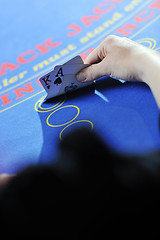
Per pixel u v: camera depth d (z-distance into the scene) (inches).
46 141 27.5
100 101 29.8
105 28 43.0
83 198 12.1
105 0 49.7
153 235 12.4
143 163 13.5
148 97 27.7
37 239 11.8
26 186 12.2
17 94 35.6
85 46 40.9
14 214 12.0
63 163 12.6
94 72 30.2
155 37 37.0
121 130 25.3
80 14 48.4
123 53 28.2
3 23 53.5
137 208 12.5
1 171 25.5
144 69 25.8
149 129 24.3
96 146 13.1
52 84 31.1
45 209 11.9
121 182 12.5
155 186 12.8
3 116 32.6
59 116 30.0
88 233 12.0
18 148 27.6
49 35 45.9
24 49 44.6
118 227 12.3
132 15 43.5
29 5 56.9
